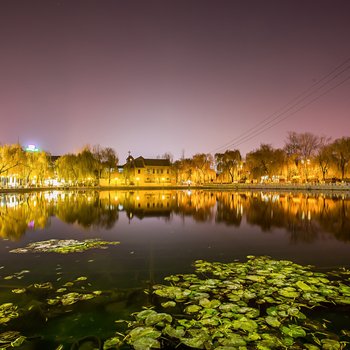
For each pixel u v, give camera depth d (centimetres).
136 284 809
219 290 747
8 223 1973
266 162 8131
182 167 11088
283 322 595
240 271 903
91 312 646
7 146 5947
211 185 8594
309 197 4359
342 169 6894
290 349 505
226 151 9406
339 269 948
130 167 10950
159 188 7881
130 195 5072
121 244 1329
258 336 539
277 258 1088
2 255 1138
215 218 2211
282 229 1730
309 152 8069
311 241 1391
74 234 1584
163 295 720
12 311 657
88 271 932
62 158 8175
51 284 820
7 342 543
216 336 539
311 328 575
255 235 1546
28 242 1377
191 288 762
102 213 2528
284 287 765
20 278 870
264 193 5550
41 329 584
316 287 768
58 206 3097
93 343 536
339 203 3366
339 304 673
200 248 1250
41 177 7919
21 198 4219
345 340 535
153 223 1980
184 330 562
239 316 607
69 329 581
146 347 518
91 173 7862
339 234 1570
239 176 9906
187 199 4103
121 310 654
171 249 1234
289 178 8669
